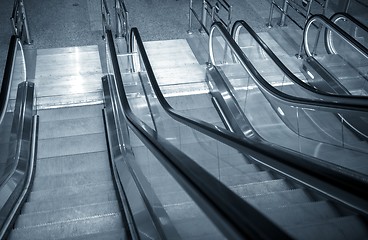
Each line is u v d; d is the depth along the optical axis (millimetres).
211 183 1413
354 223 2223
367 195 1420
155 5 8703
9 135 5016
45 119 5465
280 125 4859
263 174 3746
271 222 1036
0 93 4270
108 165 4555
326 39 6531
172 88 5902
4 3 8805
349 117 4512
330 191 1558
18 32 6727
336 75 5535
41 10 8414
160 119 5242
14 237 2971
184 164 1743
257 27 7793
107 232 2855
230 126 5059
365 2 8719
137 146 4672
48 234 3006
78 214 3365
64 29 7688
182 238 2438
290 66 6398
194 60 6820
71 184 4207
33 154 4633
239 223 1055
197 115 5391
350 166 3318
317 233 2160
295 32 7613
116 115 5031
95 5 8711
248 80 5566
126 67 6664
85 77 6199
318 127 4613
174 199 3301
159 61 6734
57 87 5973
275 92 4094
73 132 5246
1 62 6523
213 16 6992
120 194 3551
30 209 3607
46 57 6758
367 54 4598
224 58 6629
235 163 4242
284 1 7566
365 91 5133
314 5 8656
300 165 1764
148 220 2666
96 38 7422
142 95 5820
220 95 5535
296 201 2963
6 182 3779
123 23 7543
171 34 7582
